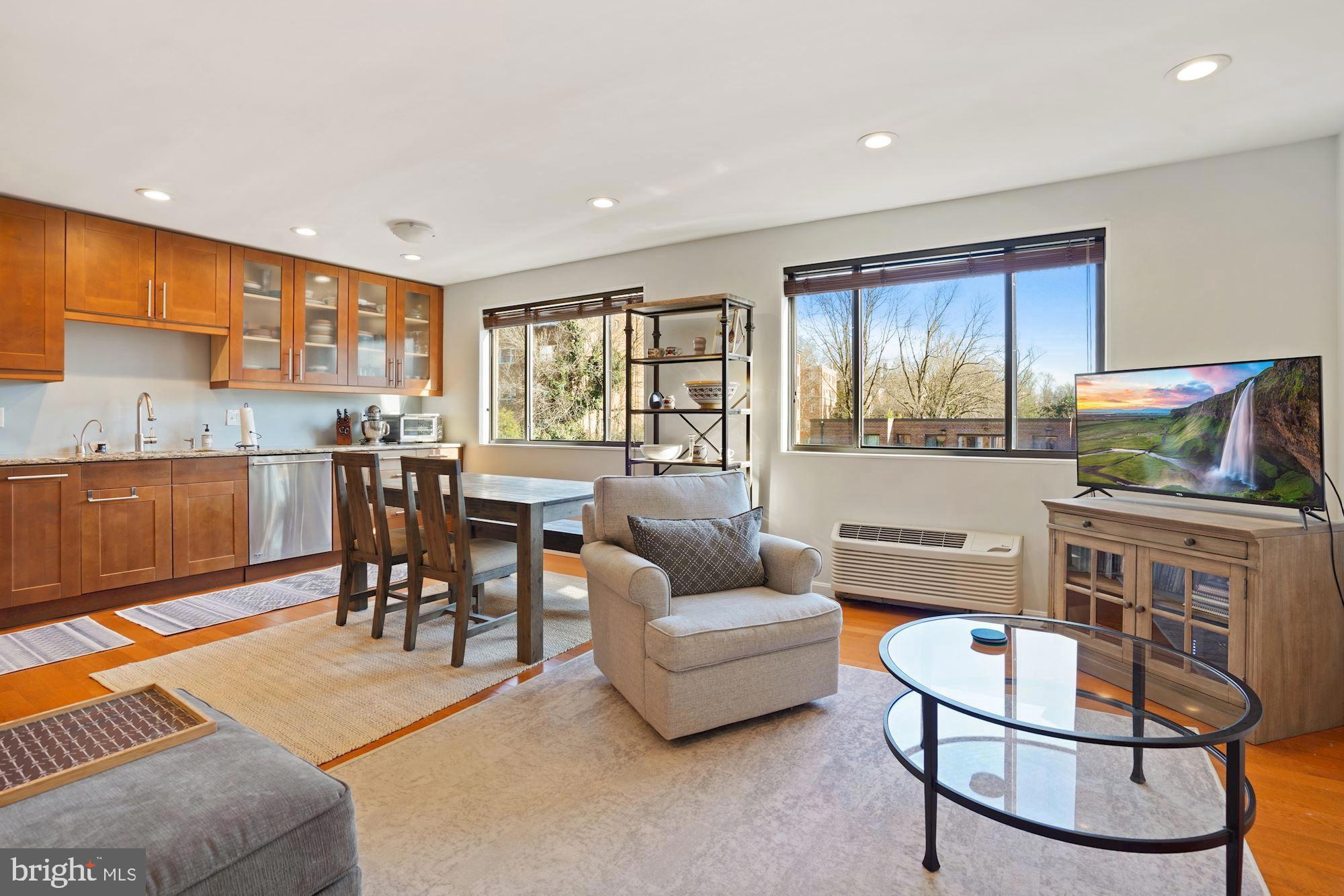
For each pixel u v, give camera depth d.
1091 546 2.86
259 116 2.60
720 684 2.23
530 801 1.89
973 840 1.72
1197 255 3.04
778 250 4.14
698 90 2.41
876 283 3.88
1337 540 2.34
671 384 4.59
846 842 1.71
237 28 2.01
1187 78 2.32
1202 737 1.33
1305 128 2.72
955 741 2.04
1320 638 2.33
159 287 4.11
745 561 2.68
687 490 2.90
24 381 3.87
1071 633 2.10
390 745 2.21
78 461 3.61
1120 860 1.64
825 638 2.44
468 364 5.75
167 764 1.22
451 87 2.38
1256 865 1.63
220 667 2.88
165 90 2.39
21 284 3.56
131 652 3.08
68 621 3.53
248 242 4.43
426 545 3.02
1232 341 2.97
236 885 1.05
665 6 1.91
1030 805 1.73
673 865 1.62
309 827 1.16
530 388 5.50
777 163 3.10
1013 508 3.52
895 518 3.83
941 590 3.57
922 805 1.87
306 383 4.88
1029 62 2.22
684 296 4.48
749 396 4.24
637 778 2.01
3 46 2.09
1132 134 2.79
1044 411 3.55
